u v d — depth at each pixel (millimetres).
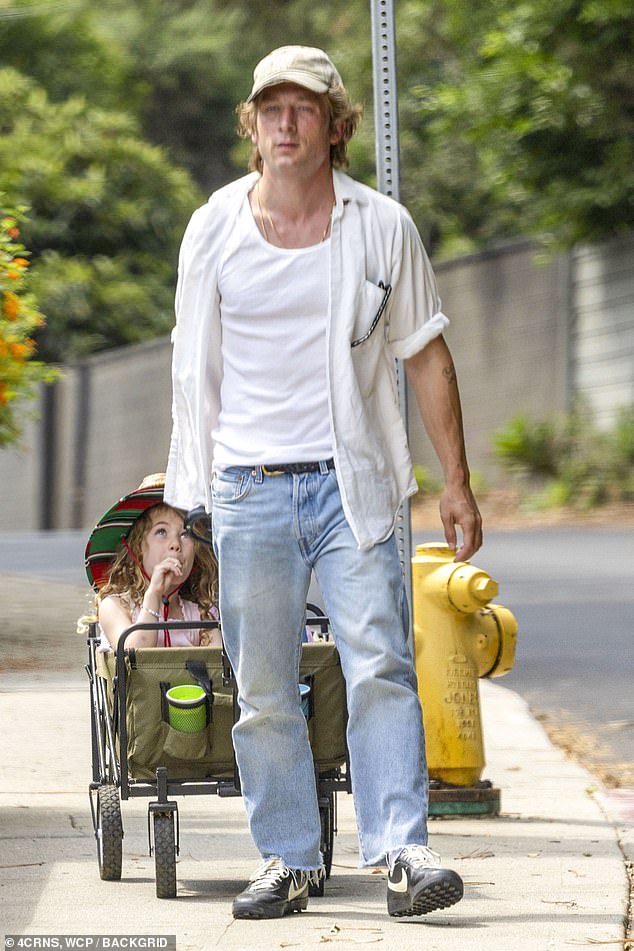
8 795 16688
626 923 11797
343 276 11320
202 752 12250
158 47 110062
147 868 13523
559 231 61844
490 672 16734
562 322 63156
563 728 21984
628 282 60219
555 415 63344
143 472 75438
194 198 89250
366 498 11383
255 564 11500
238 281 11383
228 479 11531
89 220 85500
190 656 12336
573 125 57219
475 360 67188
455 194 80312
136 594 13641
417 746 11477
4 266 28500
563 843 14891
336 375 11320
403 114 79750
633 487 58531
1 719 20984
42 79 97062
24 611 33031
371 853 11438
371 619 11383
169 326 85438
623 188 57656
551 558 42469
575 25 55875
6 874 13266
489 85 57719
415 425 67188
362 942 11039
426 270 11742
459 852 14477
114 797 13141
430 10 78688
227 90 111625
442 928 11484
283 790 11852
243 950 10844
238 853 14312
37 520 82000
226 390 11617
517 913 12000
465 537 11961
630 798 17469
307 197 11414
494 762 19328
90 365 79000
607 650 27969
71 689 23406
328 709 12438
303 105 11273
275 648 11641
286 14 110812
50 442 81312
